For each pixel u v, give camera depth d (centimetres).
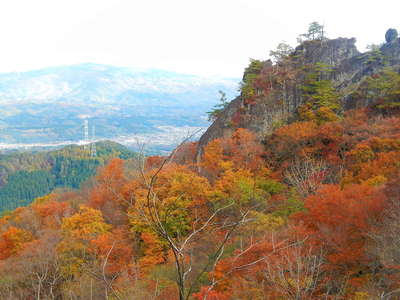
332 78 8162
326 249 2156
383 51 8469
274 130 6475
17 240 4541
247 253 1953
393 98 6216
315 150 5219
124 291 1822
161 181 3794
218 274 1908
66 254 3098
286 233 2345
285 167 5116
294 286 1298
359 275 2105
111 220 4362
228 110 8006
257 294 1666
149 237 3334
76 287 1761
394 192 2469
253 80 8219
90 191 6406
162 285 2266
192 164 5834
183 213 3122
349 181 4100
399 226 2000
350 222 2269
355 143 5050
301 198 3666
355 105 6650
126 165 5312
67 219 4041
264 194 3981
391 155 4153
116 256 3038
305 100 7294
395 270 1848
